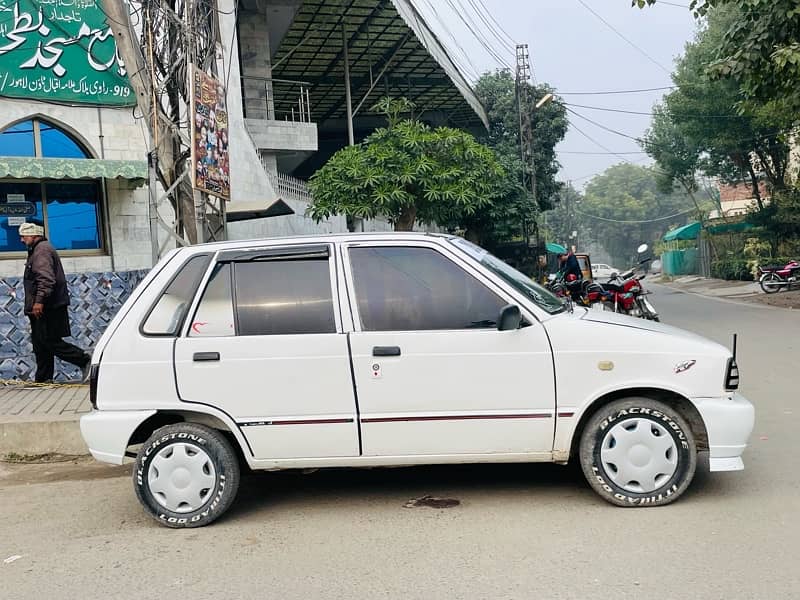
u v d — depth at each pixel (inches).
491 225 1031.6
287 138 750.5
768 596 132.1
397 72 1077.8
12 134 424.5
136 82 317.1
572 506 183.3
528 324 181.2
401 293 185.8
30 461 257.1
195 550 169.6
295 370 181.5
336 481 217.0
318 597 140.6
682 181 1504.7
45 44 428.1
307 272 188.9
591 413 184.2
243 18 792.9
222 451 184.1
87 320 376.2
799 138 845.8
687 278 1643.7
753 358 397.7
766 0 439.5
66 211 439.2
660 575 142.1
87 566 163.3
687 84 1095.0
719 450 177.0
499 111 1428.4
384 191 553.6
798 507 175.6
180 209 335.0
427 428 180.1
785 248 1146.0
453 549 160.4
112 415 185.0
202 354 183.8
